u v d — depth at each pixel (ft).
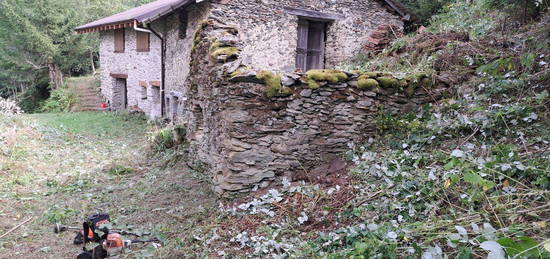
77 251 14.16
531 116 13.41
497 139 13.55
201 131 22.53
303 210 13.42
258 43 30.35
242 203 15.01
